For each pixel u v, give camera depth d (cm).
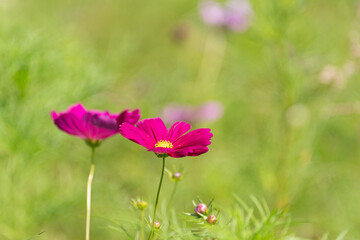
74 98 137
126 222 110
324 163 162
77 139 145
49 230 139
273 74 169
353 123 173
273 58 159
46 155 136
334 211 148
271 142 156
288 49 157
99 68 144
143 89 188
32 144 132
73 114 109
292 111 154
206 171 159
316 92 154
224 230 102
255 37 168
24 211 133
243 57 193
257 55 186
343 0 176
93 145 110
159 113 188
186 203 152
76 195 136
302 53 157
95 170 151
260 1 157
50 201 133
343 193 151
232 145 181
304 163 149
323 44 163
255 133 177
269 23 154
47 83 135
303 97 154
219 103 191
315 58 158
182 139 103
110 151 164
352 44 151
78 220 138
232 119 193
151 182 161
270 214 104
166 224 108
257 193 150
